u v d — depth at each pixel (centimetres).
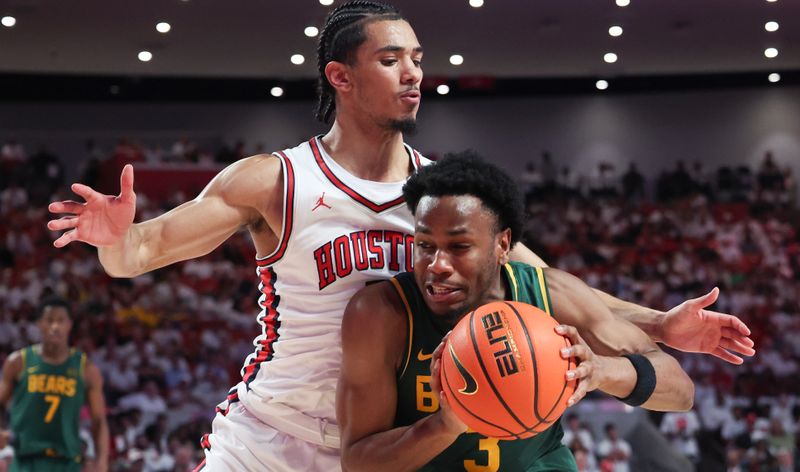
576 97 3200
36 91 2762
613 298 493
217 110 3141
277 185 478
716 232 2786
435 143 3225
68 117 3098
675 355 2028
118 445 1477
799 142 3112
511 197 386
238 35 1852
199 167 2748
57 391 1028
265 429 499
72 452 1034
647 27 1961
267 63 2106
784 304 2369
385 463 384
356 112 477
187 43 1927
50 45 1923
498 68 2255
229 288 2212
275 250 484
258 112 3147
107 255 425
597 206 2927
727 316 453
